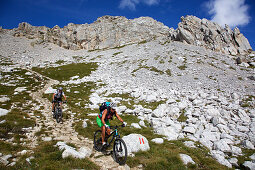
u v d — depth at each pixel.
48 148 7.14
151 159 6.90
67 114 15.54
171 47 70.00
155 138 9.64
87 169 5.67
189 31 76.94
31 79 35.69
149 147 8.06
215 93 23.38
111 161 6.74
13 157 6.14
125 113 16.62
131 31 110.19
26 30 107.62
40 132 9.39
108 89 29.64
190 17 80.56
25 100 19.30
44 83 35.31
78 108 18.95
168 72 41.38
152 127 12.68
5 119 10.31
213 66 45.25
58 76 44.03
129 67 50.22
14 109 13.83
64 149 6.86
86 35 106.50
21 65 53.53
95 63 61.88
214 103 18.05
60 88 13.31
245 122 12.69
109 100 22.36
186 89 26.80
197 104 17.77
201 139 10.09
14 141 7.58
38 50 85.19
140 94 24.45
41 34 109.69
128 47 87.31
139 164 6.65
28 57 67.69
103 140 7.35
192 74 38.38
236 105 16.53
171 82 32.97
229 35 68.19
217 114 14.31
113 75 43.19
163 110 15.13
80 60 70.69
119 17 121.88
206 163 7.31
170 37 86.75
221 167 7.09
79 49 104.00
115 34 107.62
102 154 7.33
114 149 7.04
